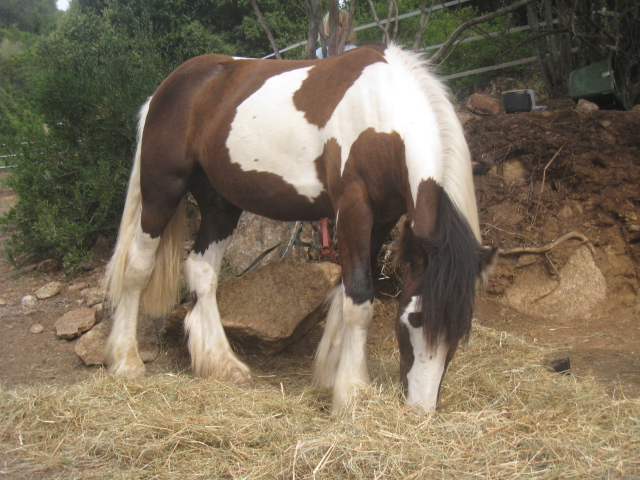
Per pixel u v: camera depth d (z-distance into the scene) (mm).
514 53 6965
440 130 2795
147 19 7336
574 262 4516
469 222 2674
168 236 3846
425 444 2350
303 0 5816
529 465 2277
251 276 4047
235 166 3408
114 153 5434
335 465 2293
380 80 2961
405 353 2568
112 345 3656
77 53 6090
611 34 5426
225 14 10164
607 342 3865
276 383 3561
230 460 2445
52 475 2391
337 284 3275
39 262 5508
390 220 3246
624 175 4543
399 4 7375
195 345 3631
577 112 4789
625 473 2207
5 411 2850
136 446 2531
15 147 5469
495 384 3070
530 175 4801
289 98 3258
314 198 3232
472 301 2426
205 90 3596
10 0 32406
